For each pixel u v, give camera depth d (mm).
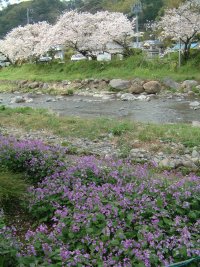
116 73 27453
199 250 3875
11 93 28031
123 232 4250
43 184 5879
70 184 5730
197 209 4902
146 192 5098
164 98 20797
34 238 4172
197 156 8781
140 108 17969
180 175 7008
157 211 4637
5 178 5742
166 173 6637
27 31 41531
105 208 4625
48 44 34125
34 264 3662
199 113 16109
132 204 4719
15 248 3844
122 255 3898
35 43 39625
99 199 4867
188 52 27562
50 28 37594
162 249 3941
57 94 25281
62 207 5172
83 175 5910
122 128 11109
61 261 3771
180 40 27531
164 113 16344
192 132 10492
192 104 18156
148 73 26188
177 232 4285
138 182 5512
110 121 12602
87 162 6332
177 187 5145
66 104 20422
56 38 32938
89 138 10617
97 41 31828
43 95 25312
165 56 29359
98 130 11281
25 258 3787
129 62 29094
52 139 10594
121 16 33125
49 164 6449
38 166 6484
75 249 4109
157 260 3785
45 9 91500
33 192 5562
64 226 4402
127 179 5738
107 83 25641
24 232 5070
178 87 22547
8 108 16453
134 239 4254
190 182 5375
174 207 4770
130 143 9828
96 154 8883
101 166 6402
